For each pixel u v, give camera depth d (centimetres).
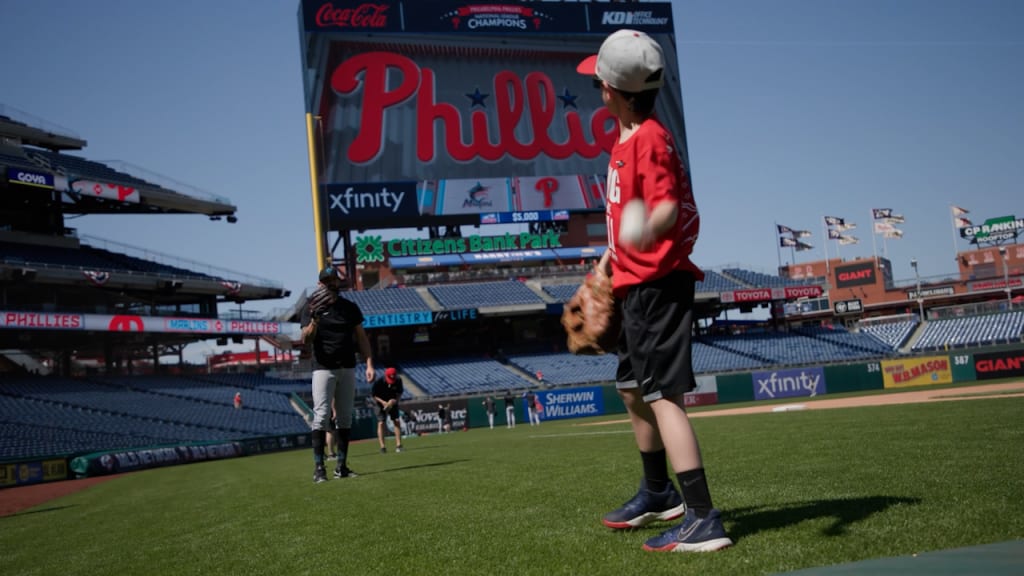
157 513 628
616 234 280
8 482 2123
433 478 659
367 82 3678
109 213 3862
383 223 3631
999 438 591
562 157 3906
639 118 291
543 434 1744
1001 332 4244
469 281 4353
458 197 3747
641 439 317
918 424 848
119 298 3834
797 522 288
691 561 241
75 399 3039
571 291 4278
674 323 268
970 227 6512
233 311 3628
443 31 3812
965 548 214
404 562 288
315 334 770
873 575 184
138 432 2911
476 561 276
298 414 3600
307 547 349
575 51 3972
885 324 4656
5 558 441
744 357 4231
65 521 683
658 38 4047
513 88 3881
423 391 3725
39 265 3098
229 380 3884
